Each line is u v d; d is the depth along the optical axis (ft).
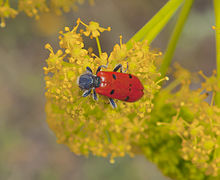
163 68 0.47
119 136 0.46
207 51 0.97
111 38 1.03
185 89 0.46
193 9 0.96
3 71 1.08
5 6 0.48
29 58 1.08
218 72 0.45
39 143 1.09
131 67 0.43
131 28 1.04
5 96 1.08
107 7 1.03
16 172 1.06
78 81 0.43
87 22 0.45
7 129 1.07
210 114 0.44
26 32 1.04
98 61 0.43
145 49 0.44
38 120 1.10
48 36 1.04
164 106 0.46
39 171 1.06
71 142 0.47
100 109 0.45
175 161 0.46
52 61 0.43
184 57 0.98
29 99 1.10
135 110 0.44
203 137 0.44
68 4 0.52
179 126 0.45
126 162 1.01
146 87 0.44
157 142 0.46
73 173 1.06
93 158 1.04
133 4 1.03
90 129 0.46
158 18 0.44
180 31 0.47
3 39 1.04
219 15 0.45
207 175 0.45
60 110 0.46
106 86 0.43
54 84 0.43
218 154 0.44
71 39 0.43
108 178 1.01
